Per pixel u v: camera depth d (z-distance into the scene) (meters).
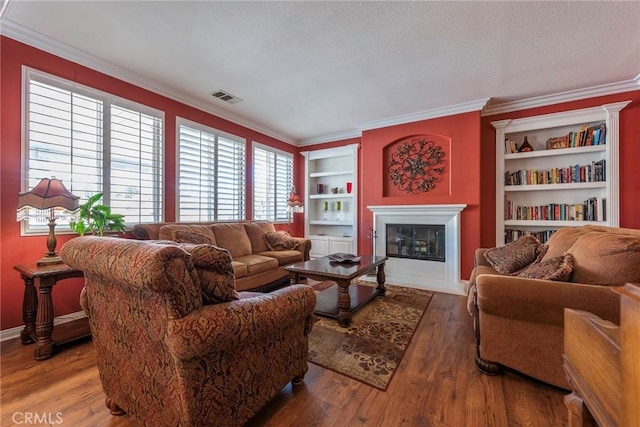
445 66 2.83
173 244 1.17
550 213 3.57
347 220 5.46
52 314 2.00
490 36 2.34
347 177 5.52
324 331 2.40
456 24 2.19
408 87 3.30
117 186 2.93
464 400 1.52
